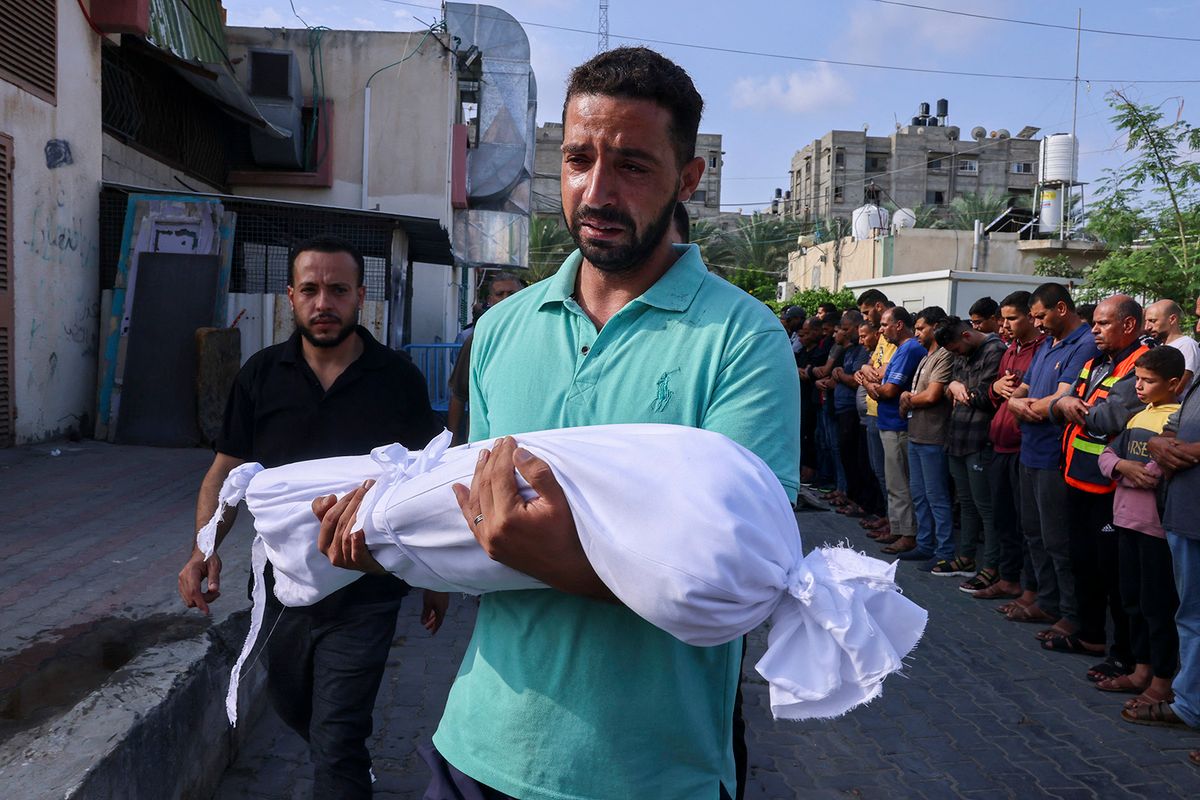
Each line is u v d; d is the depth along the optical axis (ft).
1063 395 15.81
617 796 4.46
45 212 26.43
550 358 4.99
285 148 44.57
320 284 8.50
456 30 56.08
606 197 4.60
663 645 4.48
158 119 37.09
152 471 23.73
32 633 11.56
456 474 4.58
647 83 4.53
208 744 10.36
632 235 4.63
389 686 13.66
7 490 20.67
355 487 5.59
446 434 5.23
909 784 11.29
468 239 56.75
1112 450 13.65
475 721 4.82
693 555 3.77
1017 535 19.27
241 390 8.86
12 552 15.62
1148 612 13.19
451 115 47.60
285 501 5.71
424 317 53.01
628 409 4.70
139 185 34.60
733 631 3.93
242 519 18.47
